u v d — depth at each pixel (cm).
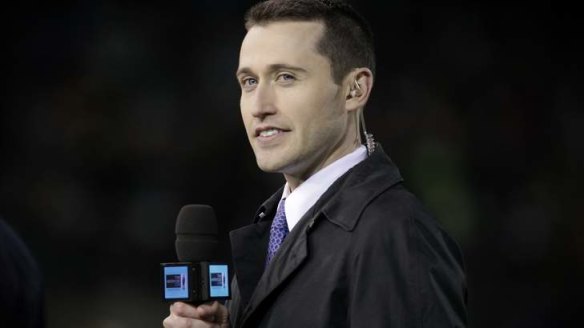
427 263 704
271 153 775
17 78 3494
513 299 3434
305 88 768
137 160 3472
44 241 3362
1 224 638
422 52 3694
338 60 788
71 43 3528
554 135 3606
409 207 731
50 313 3269
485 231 3509
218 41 3600
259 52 777
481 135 3603
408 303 692
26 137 3453
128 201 3434
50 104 3488
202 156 3503
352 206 746
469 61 3681
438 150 3578
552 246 3478
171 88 3547
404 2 3706
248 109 784
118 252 3384
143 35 3575
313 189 786
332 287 721
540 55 3697
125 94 3516
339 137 792
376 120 3638
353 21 809
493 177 3566
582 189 3544
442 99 3650
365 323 695
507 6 3709
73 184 3428
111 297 3325
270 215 848
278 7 785
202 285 751
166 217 3431
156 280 3375
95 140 3466
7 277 613
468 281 3466
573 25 3694
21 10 3512
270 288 746
